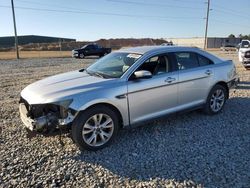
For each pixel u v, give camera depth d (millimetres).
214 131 5098
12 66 18375
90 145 4262
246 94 8016
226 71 6066
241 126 5367
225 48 50031
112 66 5070
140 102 4676
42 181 3463
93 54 29984
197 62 5660
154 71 4926
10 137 4852
